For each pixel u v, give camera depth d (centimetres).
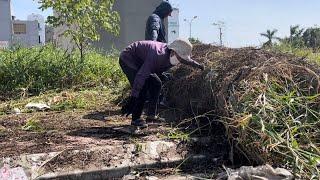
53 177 452
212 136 557
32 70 984
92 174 464
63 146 518
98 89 973
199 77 659
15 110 775
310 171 436
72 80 995
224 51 728
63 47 1250
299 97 520
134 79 584
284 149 464
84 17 1076
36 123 644
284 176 425
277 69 555
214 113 585
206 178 463
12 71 957
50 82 976
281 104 505
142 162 489
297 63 592
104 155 489
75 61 1050
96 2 1113
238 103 511
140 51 584
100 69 1066
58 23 1073
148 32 743
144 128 599
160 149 516
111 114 739
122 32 1638
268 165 439
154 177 465
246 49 677
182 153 518
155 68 576
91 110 781
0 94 913
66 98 857
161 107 736
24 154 482
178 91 713
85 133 591
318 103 523
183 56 570
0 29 2959
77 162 474
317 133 496
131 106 592
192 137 551
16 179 433
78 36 1079
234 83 548
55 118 704
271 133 468
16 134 591
